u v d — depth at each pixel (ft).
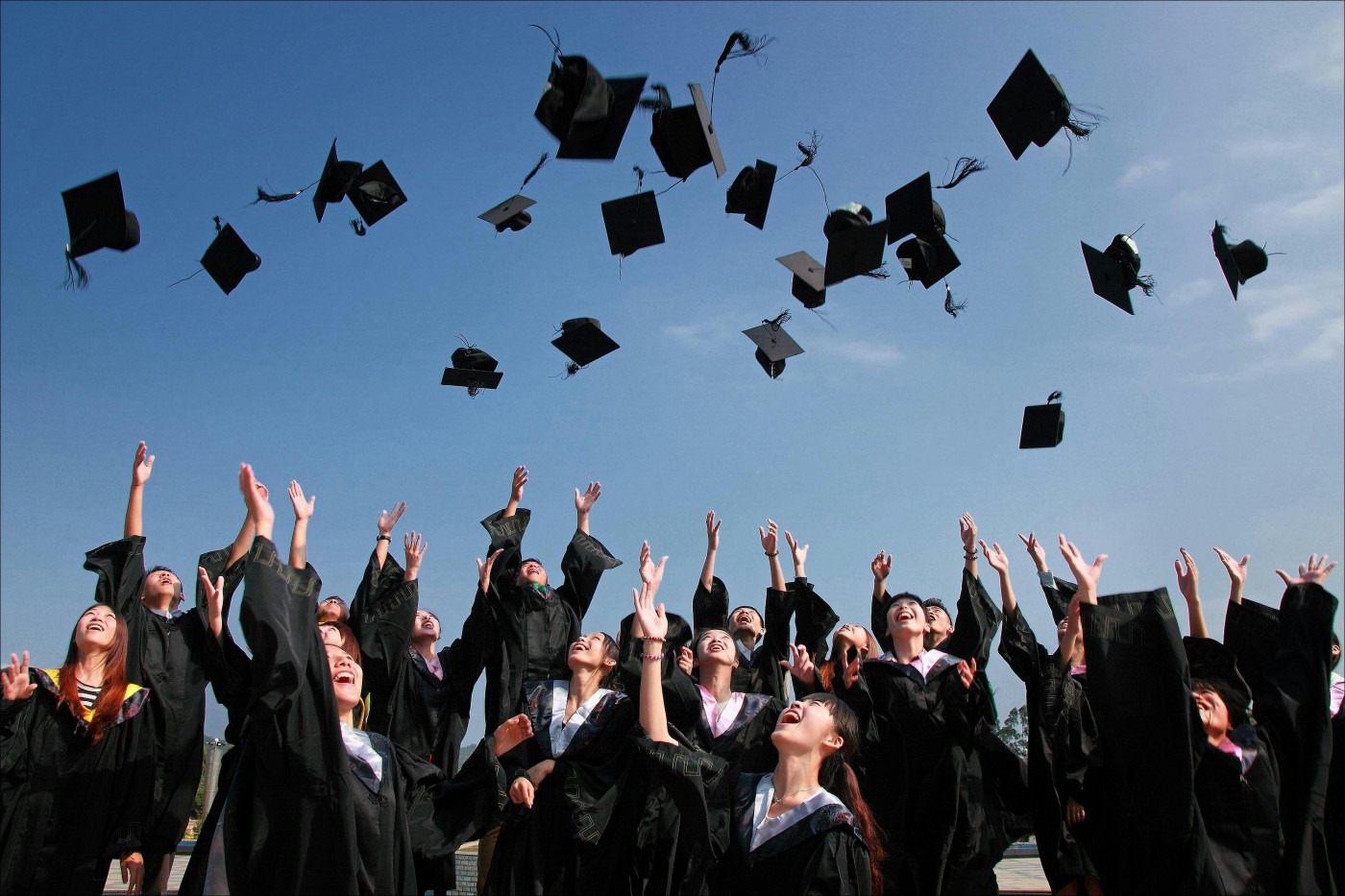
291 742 13.78
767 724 19.53
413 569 22.62
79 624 17.67
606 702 17.76
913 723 19.26
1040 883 23.52
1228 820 15.56
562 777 16.89
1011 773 19.36
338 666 16.07
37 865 16.37
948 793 18.29
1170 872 15.12
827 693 15.64
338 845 13.83
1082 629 17.20
